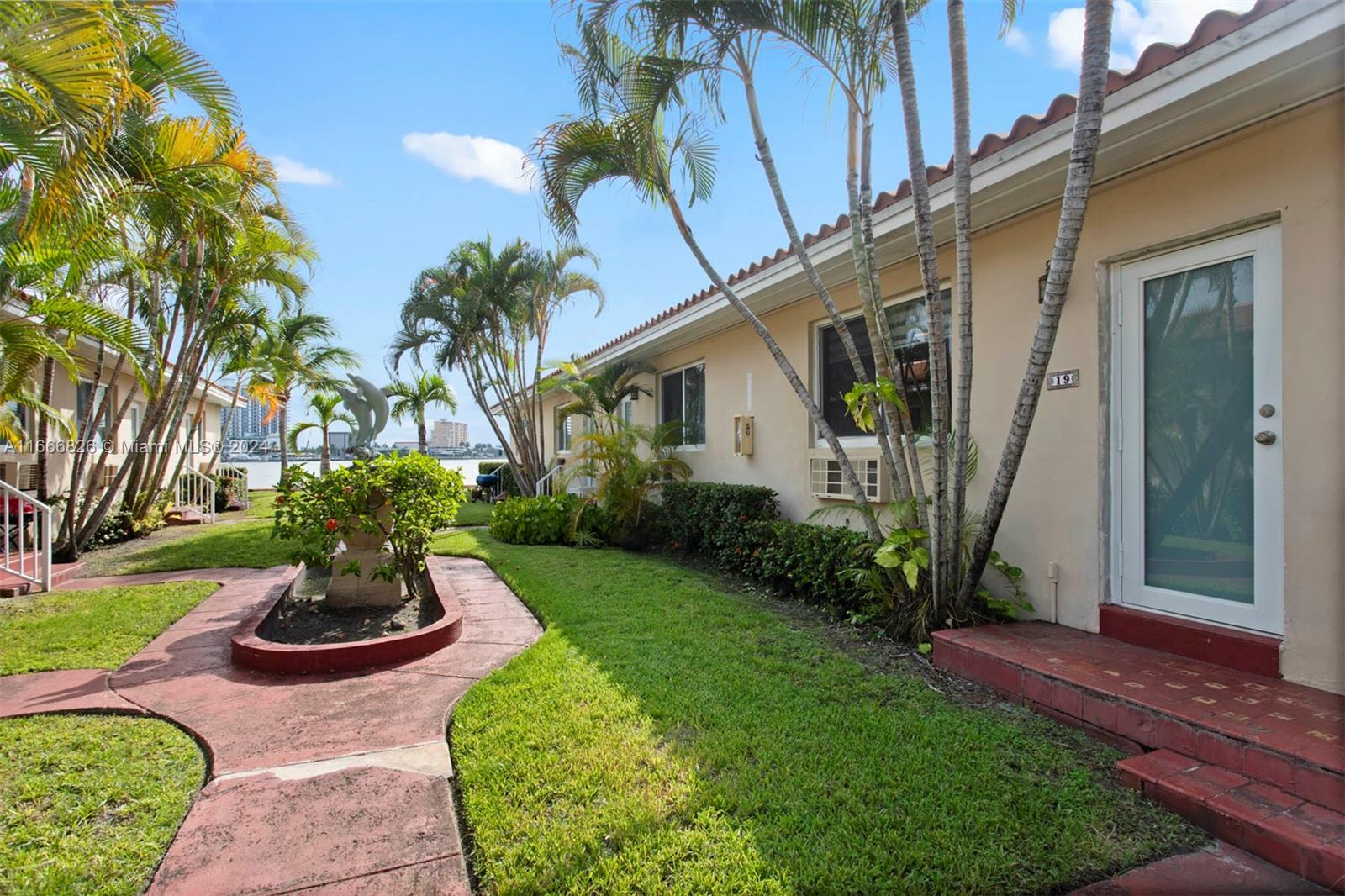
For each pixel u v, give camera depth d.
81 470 8.40
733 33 4.31
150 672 4.02
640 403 11.48
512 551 8.54
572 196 5.24
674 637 4.53
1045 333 3.50
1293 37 2.73
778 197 4.77
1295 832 2.10
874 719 3.17
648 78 4.45
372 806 2.52
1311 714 2.68
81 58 4.23
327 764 2.85
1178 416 3.72
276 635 4.91
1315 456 3.07
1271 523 3.28
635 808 2.40
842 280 6.21
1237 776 2.47
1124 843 2.22
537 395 13.61
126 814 2.45
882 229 5.02
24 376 6.66
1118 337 4.00
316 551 5.48
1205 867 2.11
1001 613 4.43
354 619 5.34
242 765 2.84
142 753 2.94
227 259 9.02
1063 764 2.74
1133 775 2.54
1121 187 3.93
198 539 10.12
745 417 7.92
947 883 2.02
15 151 4.61
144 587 6.36
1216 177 3.47
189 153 6.43
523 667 3.94
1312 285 3.09
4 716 3.34
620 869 2.08
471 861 2.19
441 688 3.74
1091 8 3.12
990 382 4.81
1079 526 4.15
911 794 2.51
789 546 5.87
